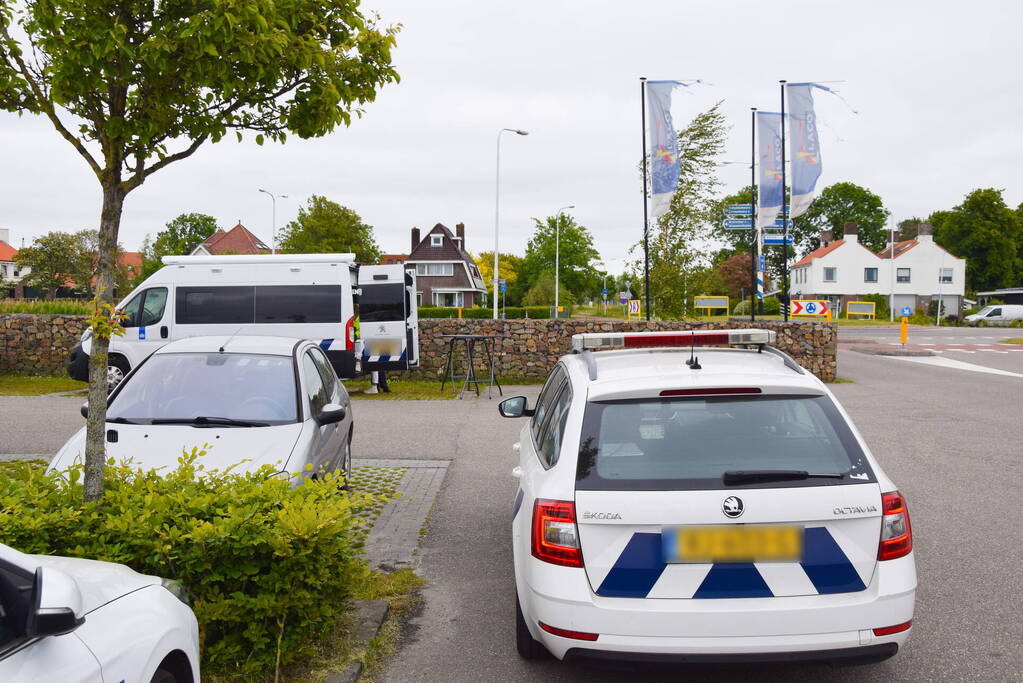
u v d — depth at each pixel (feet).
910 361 80.48
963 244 255.70
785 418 12.32
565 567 11.30
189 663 9.93
